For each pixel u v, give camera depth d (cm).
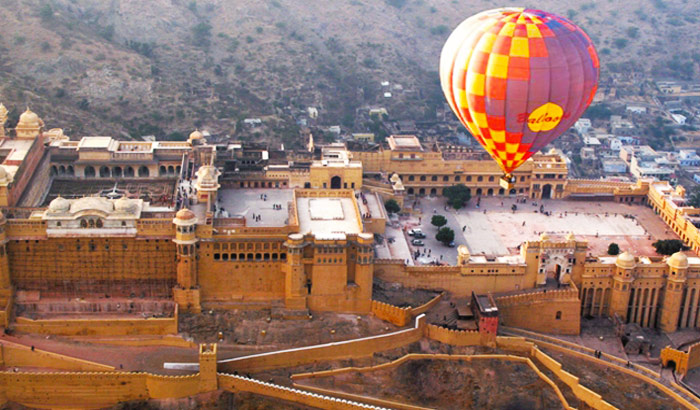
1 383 19350
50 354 19512
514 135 19162
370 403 19512
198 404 19138
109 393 19350
